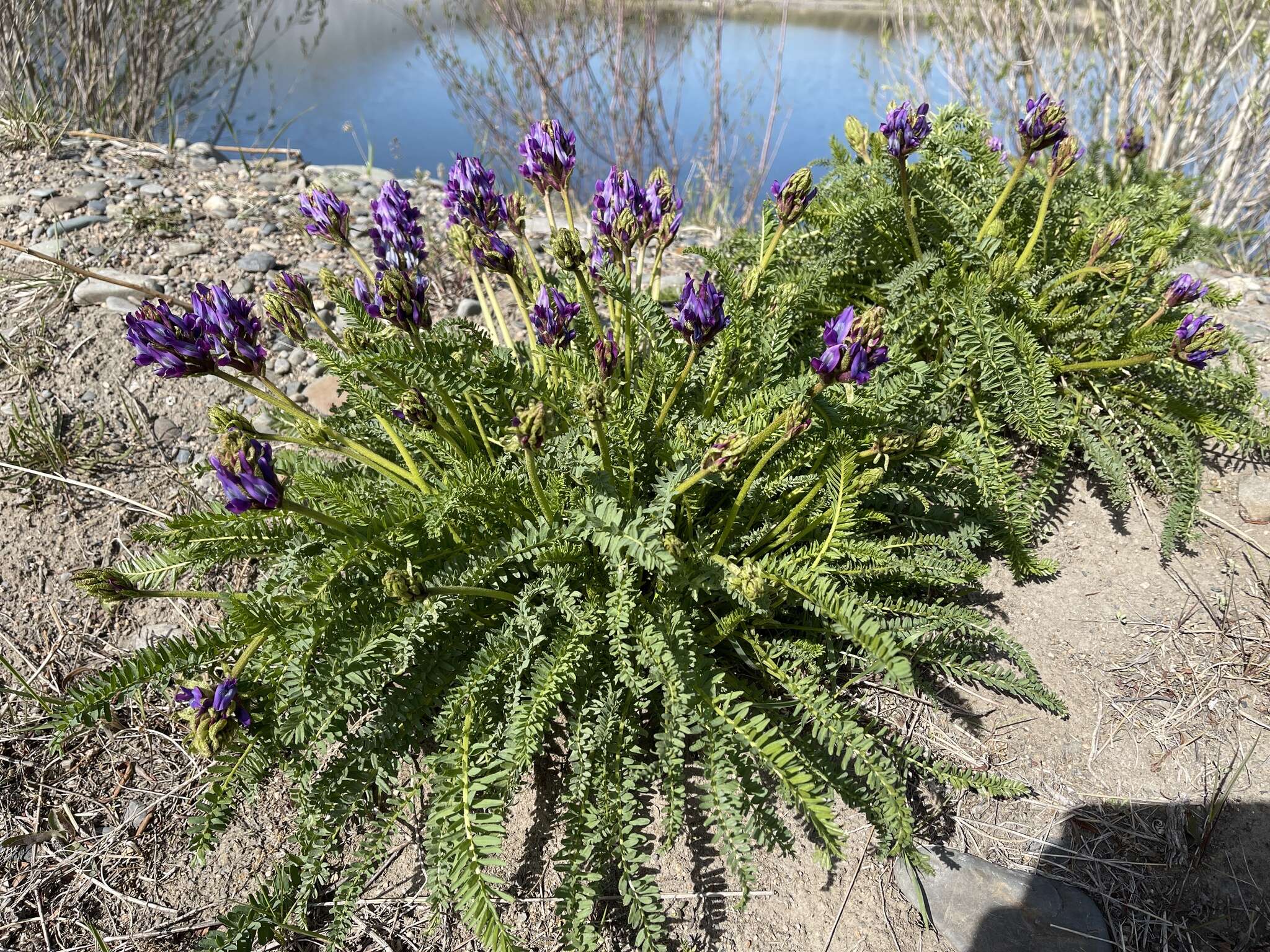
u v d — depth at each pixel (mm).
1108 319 613
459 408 541
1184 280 583
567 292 560
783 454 519
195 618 561
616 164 1535
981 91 1377
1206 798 465
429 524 438
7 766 479
